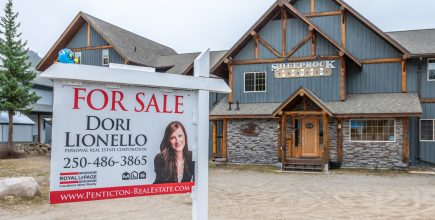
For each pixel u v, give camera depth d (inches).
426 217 365.4
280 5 885.2
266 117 847.7
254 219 354.0
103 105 182.9
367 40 884.6
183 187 199.8
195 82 201.5
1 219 358.9
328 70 867.4
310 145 851.4
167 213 383.6
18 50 1073.5
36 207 411.2
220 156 982.4
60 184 172.6
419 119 832.9
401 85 853.8
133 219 356.2
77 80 174.9
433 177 687.1
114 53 1152.8
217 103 1007.0
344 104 834.8
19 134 1238.9
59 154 172.6
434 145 823.7
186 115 202.5
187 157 201.3
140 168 190.4
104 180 182.1
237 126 901.8
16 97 1034.7
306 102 821.9
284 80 904.3
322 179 661.3
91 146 179.6
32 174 703.1
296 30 898.7
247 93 933.8
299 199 466.9
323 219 354.9
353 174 728.3
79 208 408.5
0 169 776.3
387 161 787.4
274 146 869.2
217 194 505.7
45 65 1216.2
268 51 921.5
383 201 451.8
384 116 767.1
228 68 954.1
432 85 837.8
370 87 879.1
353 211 393.7
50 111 1352.1
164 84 192.9
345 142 816.9
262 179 663.1
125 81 182.9
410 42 901.2
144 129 191.8
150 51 1302.9
